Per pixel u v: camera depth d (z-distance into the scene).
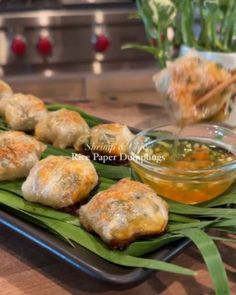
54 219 0.48
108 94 1.30
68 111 0.63
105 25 1.23
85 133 0.61
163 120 0.72
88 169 0.51
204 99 0.49
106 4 1.23
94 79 1.27
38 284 0.44
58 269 0.46
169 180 0.50
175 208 0.49
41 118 0.65
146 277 0.42
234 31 0.69
